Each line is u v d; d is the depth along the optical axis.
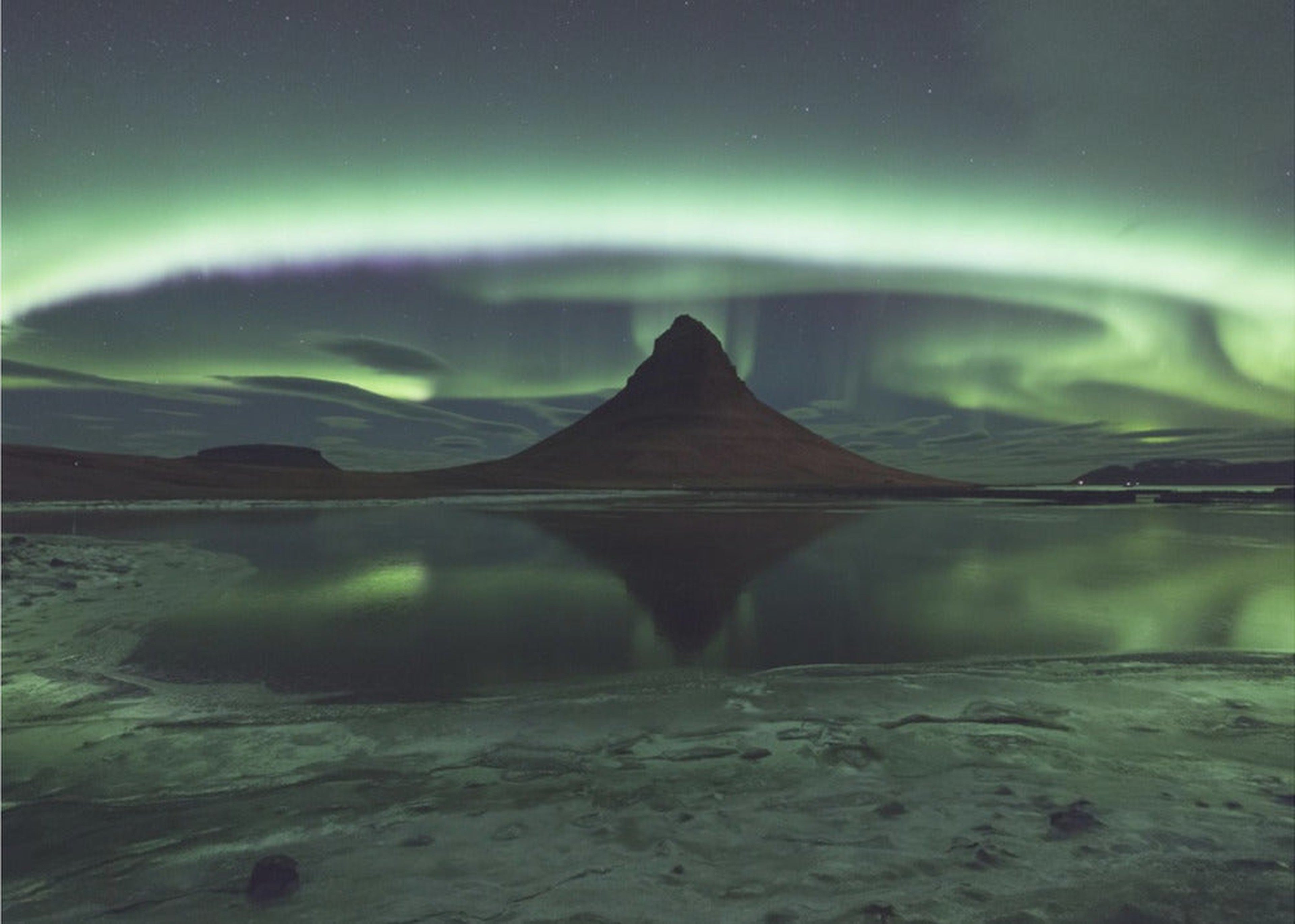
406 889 2.54
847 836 2.96
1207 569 11.80
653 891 2.52
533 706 4.79
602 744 4.11
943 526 22.22
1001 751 3.97
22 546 11.52
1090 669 5.72
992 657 6.14
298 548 14.71
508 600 8.82
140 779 3.63
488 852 2.83
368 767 3.79
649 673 5.64
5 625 7.41
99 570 10.65
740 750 3.99
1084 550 14.94
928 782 3.54
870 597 9.05
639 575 10.81
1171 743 4.09
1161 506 38.44
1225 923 2.31
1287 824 3.05
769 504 38.97
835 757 3.89
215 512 28.41
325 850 2.87
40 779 3.64
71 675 5.58
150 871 2.71
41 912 2.44
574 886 2.56
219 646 6.51
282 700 4.96
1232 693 5.04
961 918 2.34
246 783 3.58
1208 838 2.91
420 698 4.99
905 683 5.31
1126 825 3.03
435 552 13.99
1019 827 3.03
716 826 3.06
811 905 2.43
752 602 8.70
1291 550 14.89
